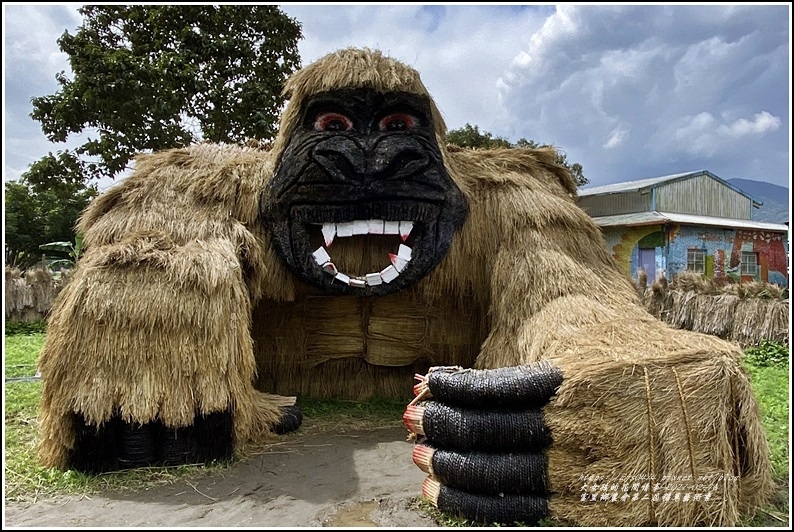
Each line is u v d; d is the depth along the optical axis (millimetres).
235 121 14414
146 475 3844
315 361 5543
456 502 3256
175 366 3824
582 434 3127
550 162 5766
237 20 14922
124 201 4801
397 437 4816
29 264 29266
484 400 3238
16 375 7754
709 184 24438
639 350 3365
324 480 3855
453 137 25359
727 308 10602
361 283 4672
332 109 4684
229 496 3588
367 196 4496
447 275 4980
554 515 3180
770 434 4789
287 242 4660
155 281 3893
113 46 15055
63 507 3424
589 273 4535
